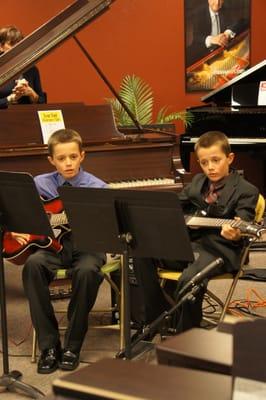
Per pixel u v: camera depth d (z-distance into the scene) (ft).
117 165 13.66
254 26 22.31
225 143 10.44
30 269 10.15
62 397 3.47
